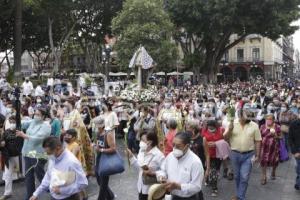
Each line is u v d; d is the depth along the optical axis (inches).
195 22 1804.9
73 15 1863.9
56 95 893.2
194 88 1309.1
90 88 1144.2
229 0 1678.2
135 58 893.8
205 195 393.7
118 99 715.4
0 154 386.6
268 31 1852.9
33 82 1310.3
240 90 1277.1
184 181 215.6
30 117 495.8
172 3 1774.1
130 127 547.8
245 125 355.6
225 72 3304.6
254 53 3253.0
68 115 430.9
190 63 1971.0
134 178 458.3
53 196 232.1
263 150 444.5
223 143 390.9
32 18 1755.7
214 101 674.2
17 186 429.1
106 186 327.9
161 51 1453.0
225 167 464.1
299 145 397.4
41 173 351.3
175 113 523.8
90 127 555.2
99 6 1892.2
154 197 218.2
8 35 1844.2
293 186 432.8
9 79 1278.3
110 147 322.3
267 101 723.4
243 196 349.4
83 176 234.8
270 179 464.4
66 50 2427.4
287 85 1649.9
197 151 398.0
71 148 351.9
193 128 402.9
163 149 358.3
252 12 1776.6
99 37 2059.5
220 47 1993.1
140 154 271.6
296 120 400.2
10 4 1508.4
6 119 453.7
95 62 2332.7
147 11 1469.0
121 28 1523.1
